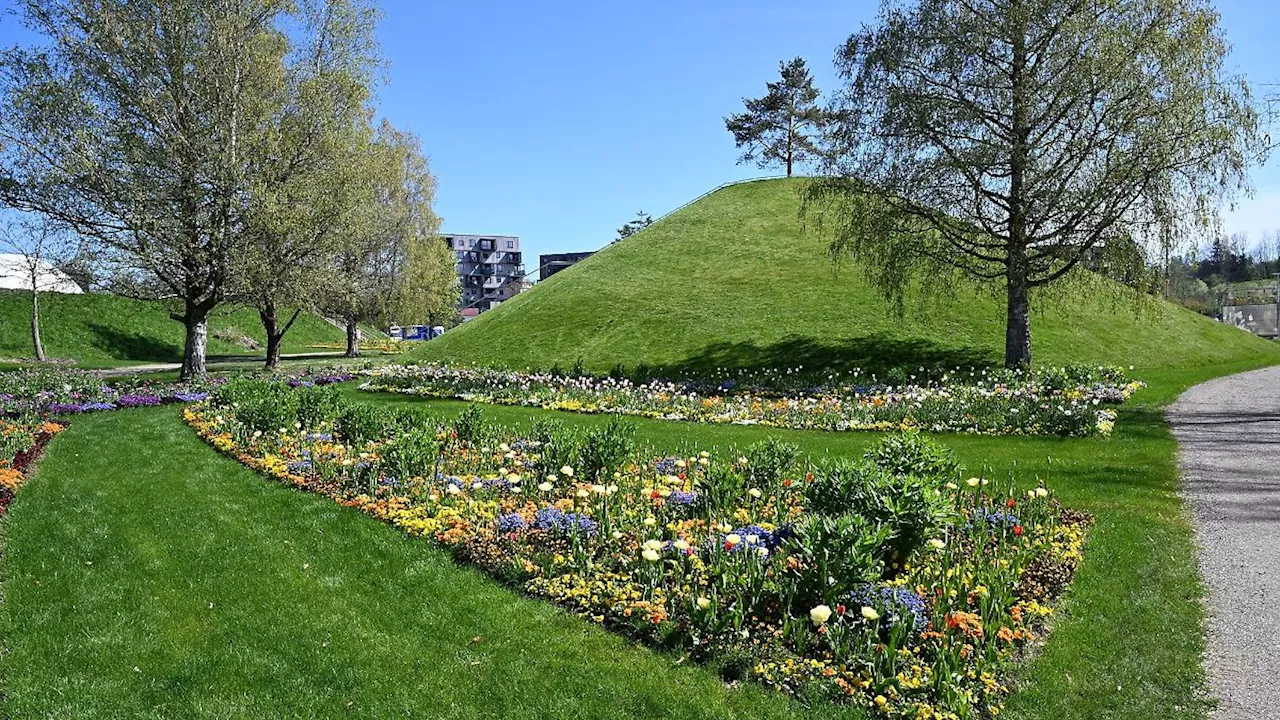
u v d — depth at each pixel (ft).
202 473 35.09
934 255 69.46
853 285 95.71
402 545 24.44
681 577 19.75
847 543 17.88
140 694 15.98
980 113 65.16
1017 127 65.00
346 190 81.00
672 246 117.08
